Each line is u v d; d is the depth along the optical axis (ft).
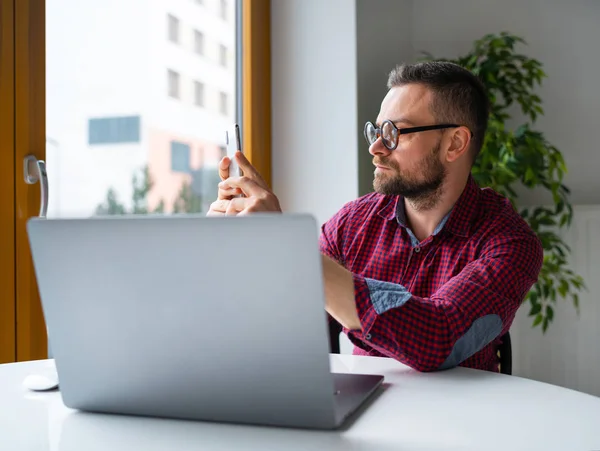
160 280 2.37
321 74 8.04
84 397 2.64
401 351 3.27
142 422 2.55
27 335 5.11
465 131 4.60
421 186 4.59
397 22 9.30
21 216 5.07
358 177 7.93
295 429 2.42
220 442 2.30
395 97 4.68
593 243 9.00
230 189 3.69
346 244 5.11
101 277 2.44
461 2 9.94
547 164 9.44
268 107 8.20
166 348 2.45
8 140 4.97
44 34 5.27
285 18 8.19
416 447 2.22
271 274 2.25
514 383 3.09
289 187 8.21
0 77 4.89
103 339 2.52
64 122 5.53
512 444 2.25
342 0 7.94
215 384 2.44
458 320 3.41
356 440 2.29
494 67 8.37
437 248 4.63
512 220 4.52
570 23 9.64
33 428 2.48
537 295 8.25
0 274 4.91
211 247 2.28
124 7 6.18
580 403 2.75
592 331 8.98
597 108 9.58
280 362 2.33
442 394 2.89
